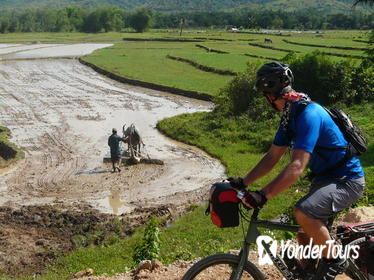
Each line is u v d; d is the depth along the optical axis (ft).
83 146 102.27
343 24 587.68
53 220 63.41
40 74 206.80
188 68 215.31
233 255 13.56
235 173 82.74
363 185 13.47
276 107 13.55
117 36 455.63
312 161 13.42
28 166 89.61
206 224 55.16
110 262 47.29
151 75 193.57
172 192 76.64
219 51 273.54
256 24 571.28
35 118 126.93
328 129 12.97
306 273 13.84
